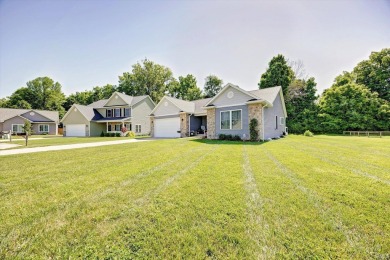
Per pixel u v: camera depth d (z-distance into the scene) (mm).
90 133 28328
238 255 1916
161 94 43312
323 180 4121
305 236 2176
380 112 24391
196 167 5426
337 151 8125
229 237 2182
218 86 45438
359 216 2596
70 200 3279
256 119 13164
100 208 2959
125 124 28188
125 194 3500
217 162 6066
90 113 29453
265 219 2547
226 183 4004
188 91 43844
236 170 5043
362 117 24766
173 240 2158
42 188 3879
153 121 21625
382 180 4098
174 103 19812
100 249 2029
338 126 25703
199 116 20766
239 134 13961
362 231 2264
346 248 1980
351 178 4238
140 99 29828
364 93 25188
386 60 27484
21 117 32125
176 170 5129
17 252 2000
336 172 4742
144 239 2184
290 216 2615
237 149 8945
